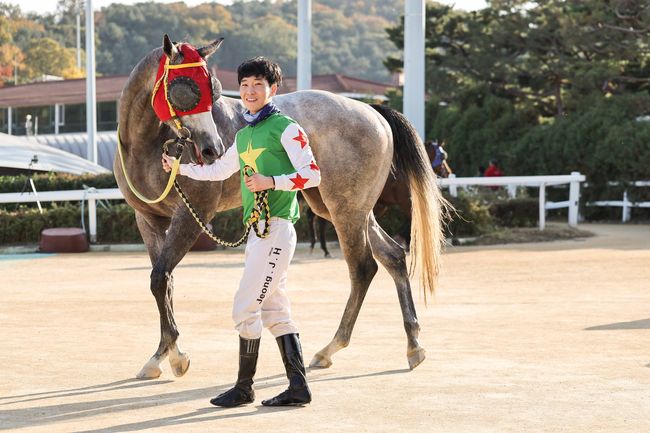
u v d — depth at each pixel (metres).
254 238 5.69
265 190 5.58
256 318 5.75
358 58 179.12
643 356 7.45
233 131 7.49
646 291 12.10
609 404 5.75
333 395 6.14
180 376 6.80
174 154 6.71
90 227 19.25
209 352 7.93
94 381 6.68
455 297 11.70
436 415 5.52
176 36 149.62
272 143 5.64
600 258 16.27
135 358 7.61
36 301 11.38
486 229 20.19
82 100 54.03
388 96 42.34
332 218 7.67
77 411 5.68
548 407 5.69
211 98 6.57
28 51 111.44
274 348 8.12
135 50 144.38
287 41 156.88
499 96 38.84
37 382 6.62
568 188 29.78
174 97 6.51
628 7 31.41
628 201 28.11
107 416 5.55
